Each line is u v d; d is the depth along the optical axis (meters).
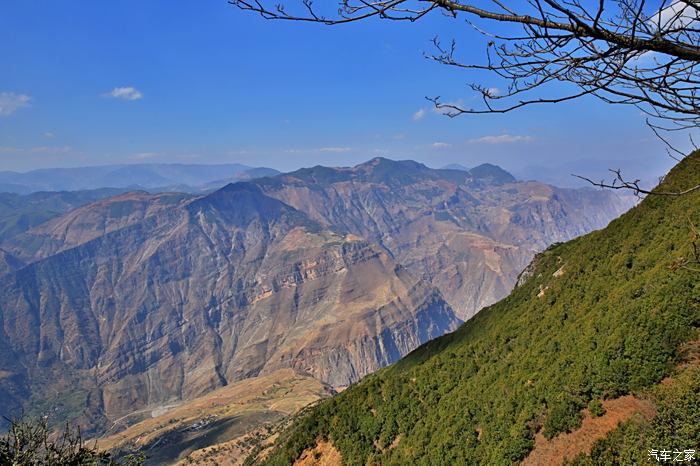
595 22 3.74
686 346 28.02
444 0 4.36
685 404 22.55
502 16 4.16
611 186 4.41
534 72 4.40
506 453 32.53
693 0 3.72
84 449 13.41
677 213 45.97
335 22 4.64
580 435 28.61
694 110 4.02
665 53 3.91
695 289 30.53
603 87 4.22
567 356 36.34
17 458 12.11
